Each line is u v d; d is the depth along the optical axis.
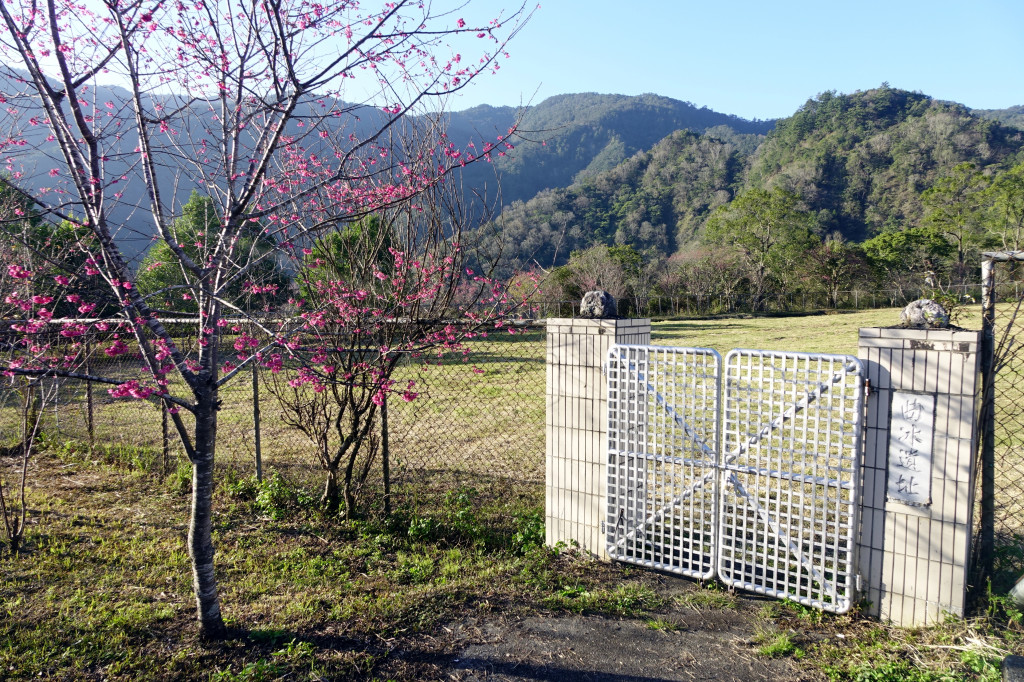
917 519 3.28
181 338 5.44
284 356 4.25
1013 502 4.78
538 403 9.80
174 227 3.44
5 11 2.46
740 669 3.01
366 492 5.74
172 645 3.20
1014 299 3.62
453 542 4.71
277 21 2.76
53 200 3.70
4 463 6.70
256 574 4.11
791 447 3.61
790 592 3.75
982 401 3.43
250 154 3.33
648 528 4.50
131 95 3.25
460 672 3.00
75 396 7.89
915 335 3.23
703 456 3.98
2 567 4.12
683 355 3.96
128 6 2.82
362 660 3.08
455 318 4.80
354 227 5.11
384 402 4.86
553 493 4.60
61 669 2.98
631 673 2.99
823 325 26.44
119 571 4.13
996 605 3.30
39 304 3.25
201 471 3.14
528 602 3.74
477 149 4.34
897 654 3.04
